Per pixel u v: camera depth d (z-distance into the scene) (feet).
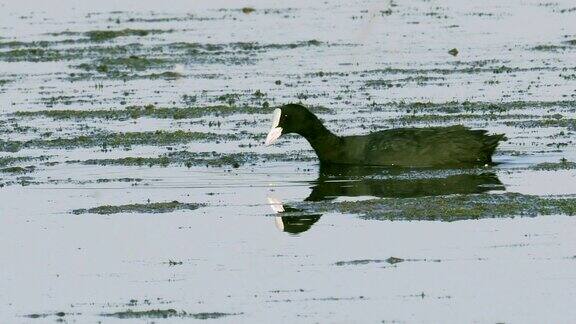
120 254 97.40
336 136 128.98
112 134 145.79
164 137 143.74
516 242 97.09
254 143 139.74
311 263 93.35
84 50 211.41
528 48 200.13
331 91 168.66
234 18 245.65
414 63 189.98
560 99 157.69
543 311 81.61
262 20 242.17
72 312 84.07
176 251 97.60
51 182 122.83
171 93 171.83
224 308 83.76
